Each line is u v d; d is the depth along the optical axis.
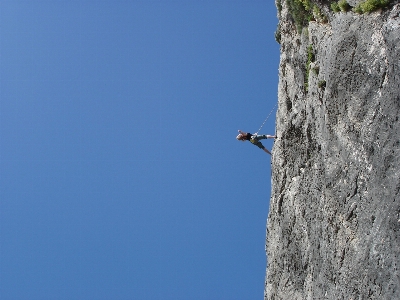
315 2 19.67
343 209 16.48
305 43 21.02
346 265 15.97
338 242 16.73
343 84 16.78
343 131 16.78
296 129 22.19
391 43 14.10
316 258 18.83
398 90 13.79
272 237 24.62
